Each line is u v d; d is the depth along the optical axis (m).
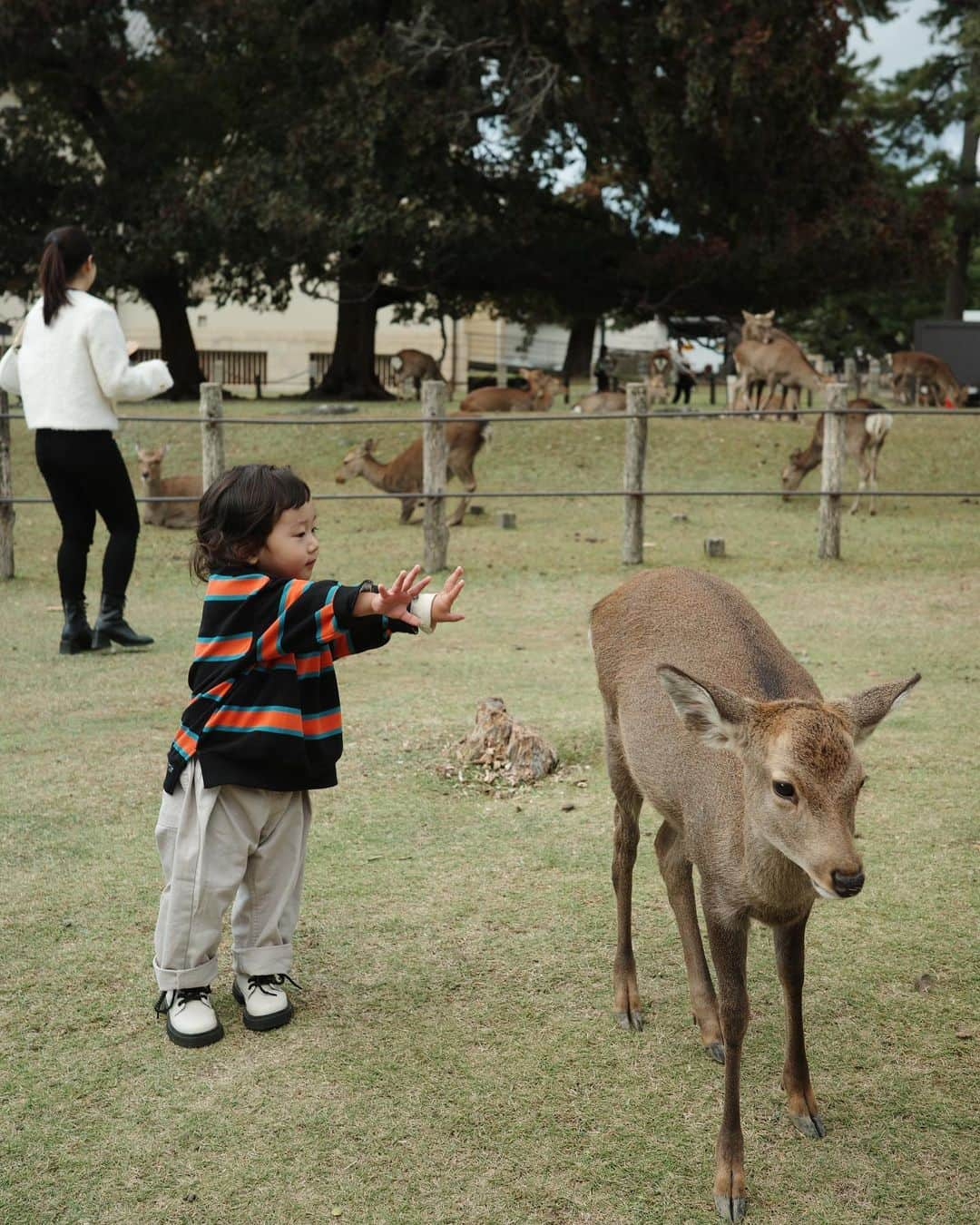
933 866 4.29
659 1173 2.74
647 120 20.27
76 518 7.25
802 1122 2.90
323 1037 3.30
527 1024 3.36
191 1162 2.78
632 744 3.25
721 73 18.97
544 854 4.45
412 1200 2.66
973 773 5.17
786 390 18.55
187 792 3.17
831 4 19.80
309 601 3.04
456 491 14.23
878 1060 3.18
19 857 4.41
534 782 5.17
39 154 22.02
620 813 3.49
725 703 2.69
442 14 20.75
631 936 3.45
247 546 3.17
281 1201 2.65
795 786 2.53
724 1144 2.68
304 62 21.06
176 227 20.38
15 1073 3.13
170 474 15.41
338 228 19.56
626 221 24.09
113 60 21.67
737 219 23.02
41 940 3.81
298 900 3.40
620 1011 3.38
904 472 15.12
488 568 10.42
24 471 14.95
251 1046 3.26
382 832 4.65
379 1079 3.10
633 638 3.46
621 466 15.08
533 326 33.06
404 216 19.70
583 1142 2.85
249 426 17.23
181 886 3.20
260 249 20.81
